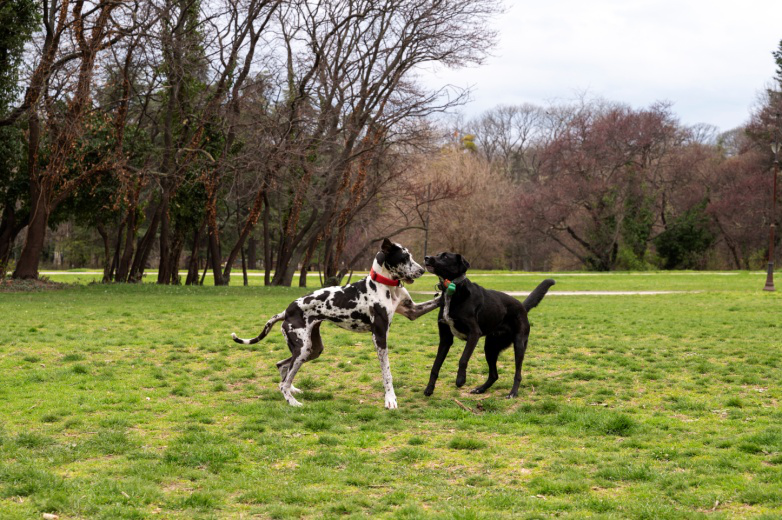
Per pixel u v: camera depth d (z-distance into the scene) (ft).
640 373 32.22
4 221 101.19
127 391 28.35
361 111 101.81
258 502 16.29
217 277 107.14
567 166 208.13
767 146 203.21
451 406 26.07
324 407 25.54
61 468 18.38
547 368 33.63
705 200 216.74
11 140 92.79
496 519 14.88
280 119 96.37
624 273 166.91
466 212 178.29
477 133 285.43
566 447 20.59
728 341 41.83
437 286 26.73
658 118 206.39
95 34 79.41
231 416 24.62
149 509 15.69
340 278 106.52
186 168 96.22
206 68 96.53
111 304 65.82
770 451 19.57
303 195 98.48
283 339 42.86
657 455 19.51
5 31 83.46
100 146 92.84
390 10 97.91
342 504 15.80
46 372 31.32
